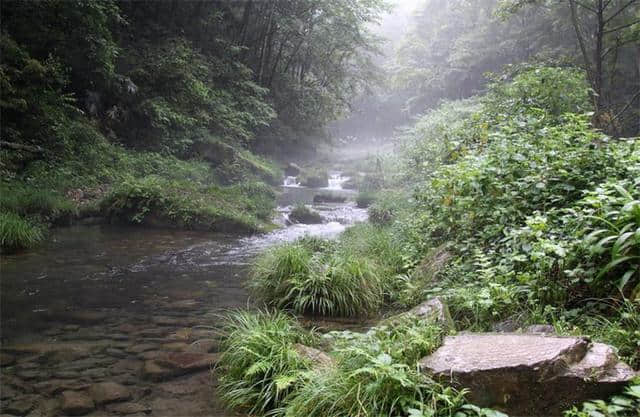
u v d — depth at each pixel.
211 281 6.45
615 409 2.23
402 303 5.18
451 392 2.50
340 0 25.98
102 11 13.85
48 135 12.22
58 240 8.73
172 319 4.85
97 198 11.37
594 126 9.16
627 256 3.36
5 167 10.59
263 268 5.89
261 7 25.48
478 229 5.42
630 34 11.33
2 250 7.59
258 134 25.41
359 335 3.49
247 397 3.17
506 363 2.55
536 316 3.54
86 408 3.06
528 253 4.09
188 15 21.81
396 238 7.30
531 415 2.46
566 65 12.27
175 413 3.03
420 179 11.77
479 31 28.28
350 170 24.55
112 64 14.62
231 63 23.25
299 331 4.22
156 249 8.46
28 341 4.21
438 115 17.94
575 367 2.50
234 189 13.60
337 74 31.22
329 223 12.42
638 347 2.87
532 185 4.86
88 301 5.43
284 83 29.09
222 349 4.03
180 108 17.89
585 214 3.94
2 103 10.67
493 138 6.30
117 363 3.75
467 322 3.99
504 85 9.93
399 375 2.53
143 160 14.46
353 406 2.60
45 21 12.81
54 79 12.76
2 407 3.05
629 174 4.31
